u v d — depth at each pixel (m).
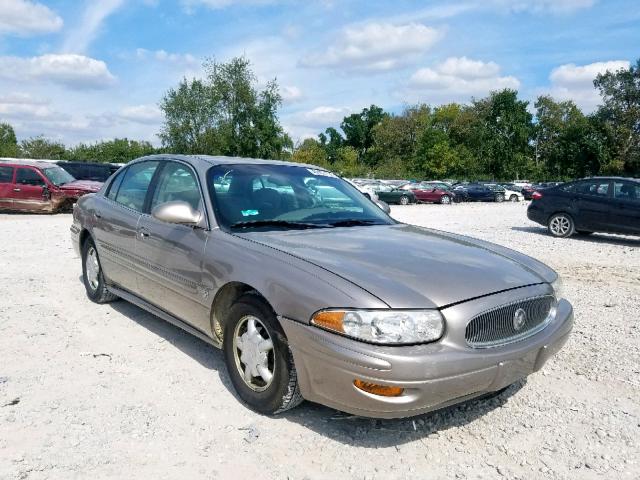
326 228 3.98
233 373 3.48
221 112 57.19
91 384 3.70
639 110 76.44
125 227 4.74
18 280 6.69
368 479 2.73
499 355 2.91
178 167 4.54
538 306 3.29
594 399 3.68
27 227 12.68
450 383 2.76
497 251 3.89
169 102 56.25
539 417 3.42
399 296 2.83
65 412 3.30
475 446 3.07
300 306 2.96
